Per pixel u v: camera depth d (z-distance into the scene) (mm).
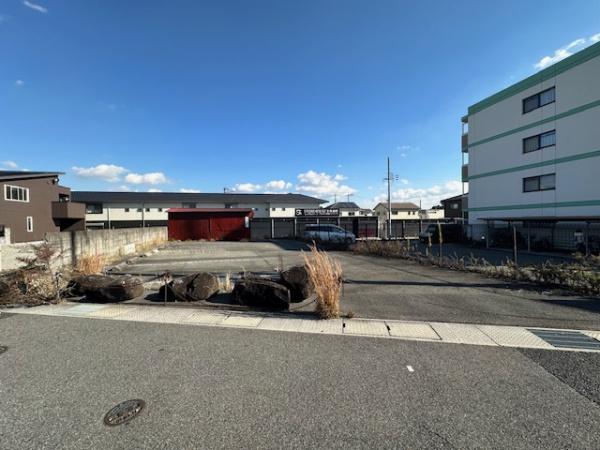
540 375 3262
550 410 2645
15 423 2473
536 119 20375
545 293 6898
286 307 5734
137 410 2643
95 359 3637
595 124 17125
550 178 19641
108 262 12195
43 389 2973
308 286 6332
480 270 9406
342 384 3070
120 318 5266
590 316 5305
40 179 26953
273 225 30688
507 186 22609
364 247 15891
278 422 2484
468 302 6219
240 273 9695
